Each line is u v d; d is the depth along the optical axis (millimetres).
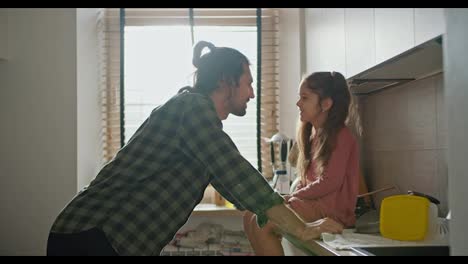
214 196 3119
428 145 1970
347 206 2025
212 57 1622
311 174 2174
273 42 3291
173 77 3260
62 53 2920
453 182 978
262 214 1453
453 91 972
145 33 3273
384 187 2391
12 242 2889
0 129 2900
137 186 1444
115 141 3240
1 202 2895
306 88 2117
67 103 2914
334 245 1541
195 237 2947
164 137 1457
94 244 1396
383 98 2406
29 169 2900
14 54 2908
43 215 2893
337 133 2045
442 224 1704
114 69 3246
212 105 1484
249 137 3279
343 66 2170
